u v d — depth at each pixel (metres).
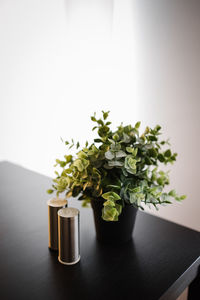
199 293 0.82
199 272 0.79
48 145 2.05
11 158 1.88
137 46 2.16
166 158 0.80
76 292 0.63
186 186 2.03
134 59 2.20
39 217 0.98
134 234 0.88
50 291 0.63
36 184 1.32
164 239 0.85
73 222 0.70
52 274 0.69
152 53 2.09
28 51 1.81
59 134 2.11
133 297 0.61
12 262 0.73
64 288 0.64
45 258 0.75
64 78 2.04
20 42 1.76
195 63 1.84
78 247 0.73
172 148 2.08
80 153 0.73
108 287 0.64
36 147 1.99
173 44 1.95
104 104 2.34
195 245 0.82
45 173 2.08
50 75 1.96
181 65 1.92
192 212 2.03
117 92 2.31
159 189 0.77
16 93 1.81
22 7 1.73
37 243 0.82
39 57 1.87
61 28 1.95
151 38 2.07
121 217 0.77
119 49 2.25
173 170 2.10
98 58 2.21
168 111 2.06
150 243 0.82
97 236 0.83
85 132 2.28
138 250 0.79
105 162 0.74
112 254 0.77
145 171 0.77
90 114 2.27
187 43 1.86
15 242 0.82
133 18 2.13
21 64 1.80
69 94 2.10
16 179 1.39
